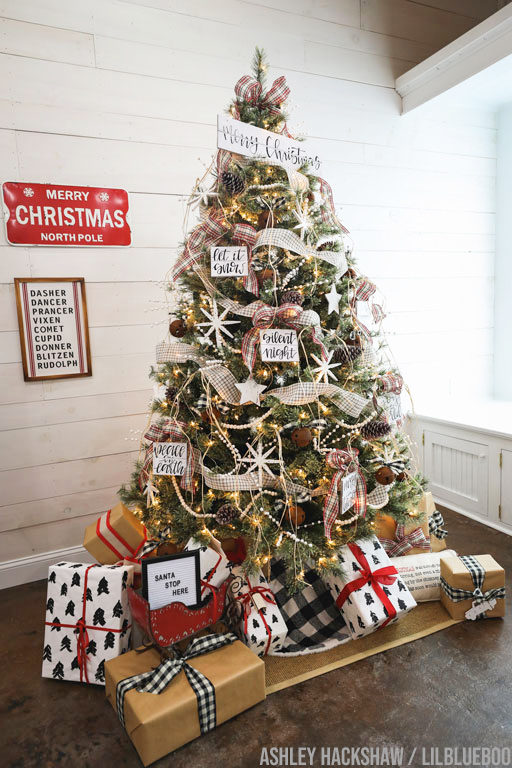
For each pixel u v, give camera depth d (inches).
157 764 52.6
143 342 99.2
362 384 71.6
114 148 93.4
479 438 105.4
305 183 71.1
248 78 72.6
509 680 61.8
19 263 88.4
